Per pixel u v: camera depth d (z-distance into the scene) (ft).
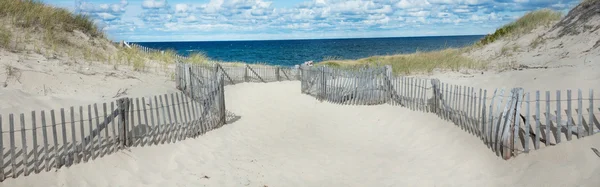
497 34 66.49
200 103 31.55
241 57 247.09
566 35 48.98
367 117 36.94
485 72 45.80
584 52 41.52
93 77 36.47
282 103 45.27
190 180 21.22
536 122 20.61
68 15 53.31
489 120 23.24
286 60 215.10
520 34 60.64
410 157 25.58
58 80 32.65
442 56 62.28
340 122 36.27
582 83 27.04
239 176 22.36
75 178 19.33
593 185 16.42
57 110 25.48
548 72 33.81
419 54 72.23
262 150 27.68
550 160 19.51
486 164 21.84
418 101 34.63
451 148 25.49
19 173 18.49
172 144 25.76
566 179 17.71
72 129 20.13
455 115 28.37
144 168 21.89
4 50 36.04
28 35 43.09
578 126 20.10
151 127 25.29
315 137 31.35
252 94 51.19
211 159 24.75
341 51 287.28
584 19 48.65
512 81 34.50
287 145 29.07
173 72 49.39
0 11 45.21
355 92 42.34
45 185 18.31
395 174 22.82
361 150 27.73
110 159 21.48
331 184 21.61
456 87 28.66
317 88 47.85
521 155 20.89
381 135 31.35
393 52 254.06
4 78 29.55
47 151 19.13
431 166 23.49
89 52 46.75
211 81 33.01
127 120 22.99
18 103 24.79
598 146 18.81
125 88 35.78
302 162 25.23
